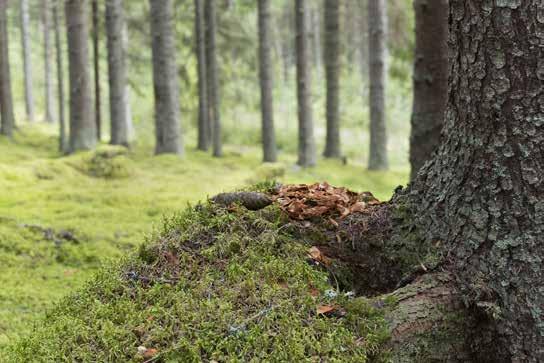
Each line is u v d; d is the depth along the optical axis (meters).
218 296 2.23
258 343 2.02
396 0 16.97
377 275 2.58
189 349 2.02
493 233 2.19
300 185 2.99
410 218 2.58
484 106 2.20
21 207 7.46
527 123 2.11
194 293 2.26
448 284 2.23
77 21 12.33
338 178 12.48
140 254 2.53
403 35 16.97
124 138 14.86
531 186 2.11
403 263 2.50
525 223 2.12
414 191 2.63
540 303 2.07
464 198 2.30
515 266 2.13
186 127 21.88
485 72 2.19
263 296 2.19
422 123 4.95
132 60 20.41
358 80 29.44
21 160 13.10
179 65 20.14
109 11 14.36
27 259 5.32
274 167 11.23
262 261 2.36
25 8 24.59
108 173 10.16
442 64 4.83
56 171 9.84
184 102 21.06
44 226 6.24
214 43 15.91
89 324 2.24
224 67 20.64
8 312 4.12
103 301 2.39
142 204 8.03
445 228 2.39
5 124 17.52
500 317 2.13
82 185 9.36
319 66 32.72
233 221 2.54
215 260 2.40
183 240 2.51
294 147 22.55
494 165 2.19
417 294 2.21
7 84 17.56
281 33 37.66
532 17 2.07
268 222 2.52
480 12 2.17
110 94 14.68
